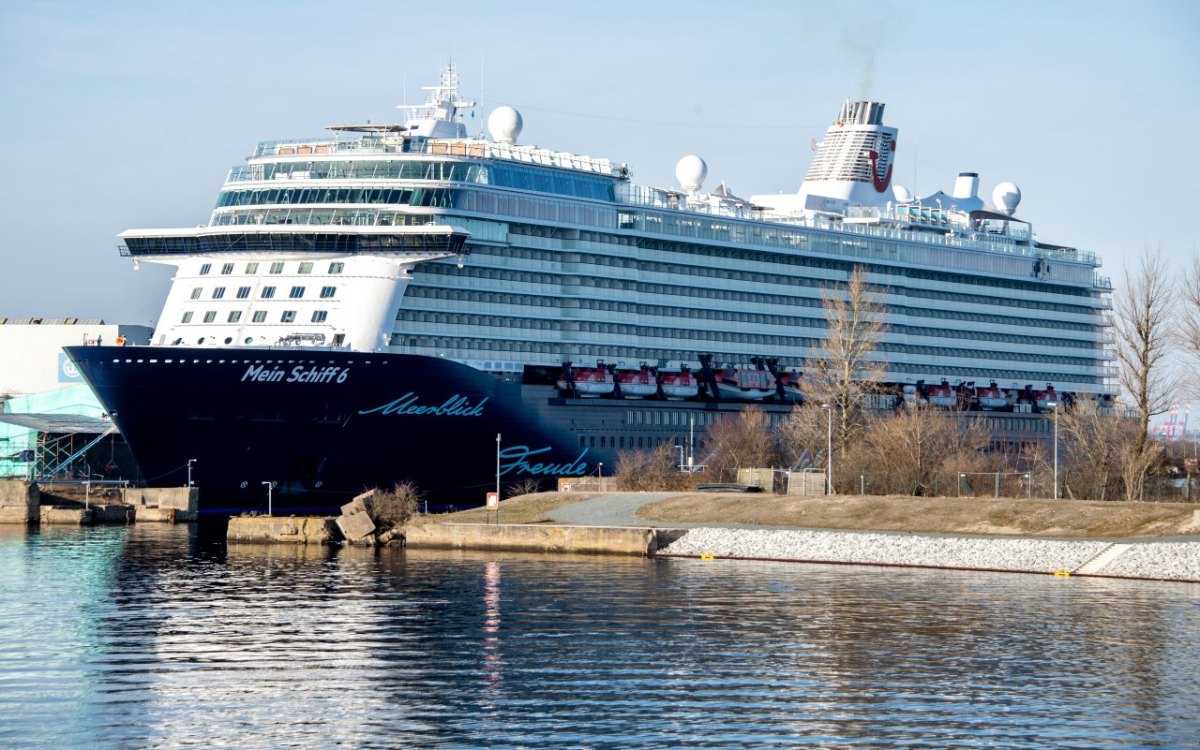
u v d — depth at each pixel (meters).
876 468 158.75
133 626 92.25
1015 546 117.94
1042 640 87.19
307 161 161.00
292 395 150.12
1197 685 76.88
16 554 130.12
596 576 113.00
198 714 71.69
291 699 74.31
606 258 178.38
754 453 179.00
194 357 147.38
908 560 119.50
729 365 192.75
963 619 93.56
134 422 150.62
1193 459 174.50
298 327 152.75
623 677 78.62
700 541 128.00
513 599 101.69
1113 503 128.00
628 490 161.88
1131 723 70.31
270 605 99.75
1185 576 109.75
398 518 139.38
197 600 101.94
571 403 173.75
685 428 188.38
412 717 71.12
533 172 170.38
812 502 138.88
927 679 78.06
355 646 86.19
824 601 100.38
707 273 190.50
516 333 168.62
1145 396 146.88
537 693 75.38
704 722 70.25
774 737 68.06
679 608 97.75
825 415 173.62
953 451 171.00
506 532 133.25
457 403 160.38
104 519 165.38
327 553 130.62
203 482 155.62
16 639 88.12
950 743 67.38
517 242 168.00
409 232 153.25
